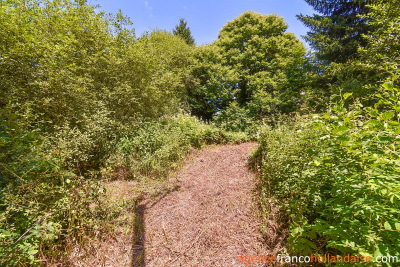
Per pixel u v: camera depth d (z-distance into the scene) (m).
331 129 1.51
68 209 2.01
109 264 1.93
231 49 10.73
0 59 3.51
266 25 10.64
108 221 2.38
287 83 9.09
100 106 4.65
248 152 5.11
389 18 4.04
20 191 1.86
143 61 6.00
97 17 5.26
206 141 6.34
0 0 3.90
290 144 2.93
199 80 10.83
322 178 1.94
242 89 10.96
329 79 7.59
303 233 1.66
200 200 3.07
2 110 2.22
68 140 3.11
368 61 4.52
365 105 4.62
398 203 1.13
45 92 3.88
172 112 8.02
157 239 2.29
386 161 1.14
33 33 4.11
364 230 1.18
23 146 2.24
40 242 1.73
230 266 1.91
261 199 2.79
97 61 5.28
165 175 3.99
